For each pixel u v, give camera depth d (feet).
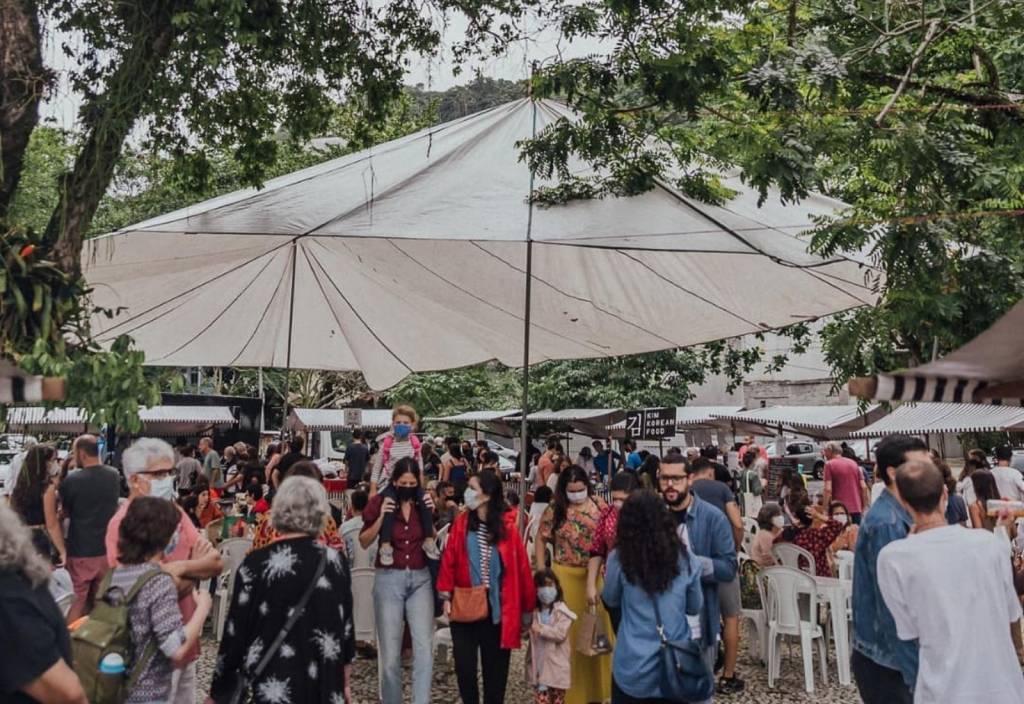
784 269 34.99
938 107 30.22
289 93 29.04
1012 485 42.16
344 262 39.70
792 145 26.37
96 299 36.19
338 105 31.35
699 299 39.70
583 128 27.48
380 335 46.44
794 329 57.98
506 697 27.35
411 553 23.13
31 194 21.97
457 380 126.93
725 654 27.40
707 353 96.12
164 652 13.91
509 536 23.02
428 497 23.72
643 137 27.94
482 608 22.63
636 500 18.62
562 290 40.83
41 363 19.07
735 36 28.86
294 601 15.61
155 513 14.38
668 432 63.98
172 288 37.50
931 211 27.25
